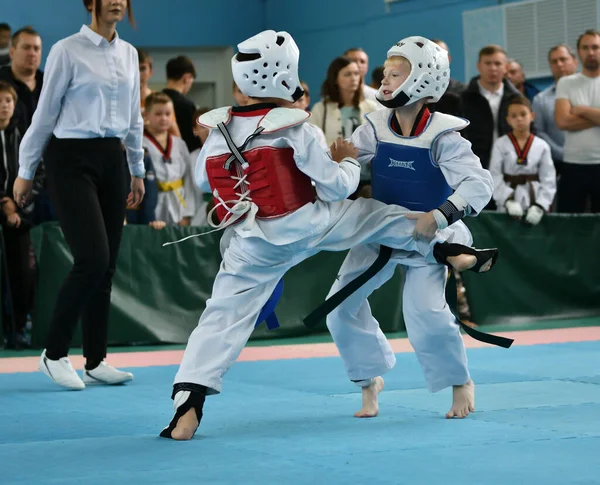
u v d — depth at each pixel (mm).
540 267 10609
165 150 9648
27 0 15695
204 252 9234
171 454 3980
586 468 3582
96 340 6430
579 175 10875
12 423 4918
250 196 4488
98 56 6160
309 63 17516
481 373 6621
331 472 3557
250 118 4480
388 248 4789
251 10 17906
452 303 10312
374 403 4977
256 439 4309
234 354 4473
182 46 17344
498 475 3473
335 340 4980
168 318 9062
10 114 8555
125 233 8938
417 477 3449
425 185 4766
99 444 4234
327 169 4445
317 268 9766
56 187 6160
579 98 10852
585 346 8406
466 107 10516
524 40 14297
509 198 10422
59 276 8641
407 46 4691
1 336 8727
